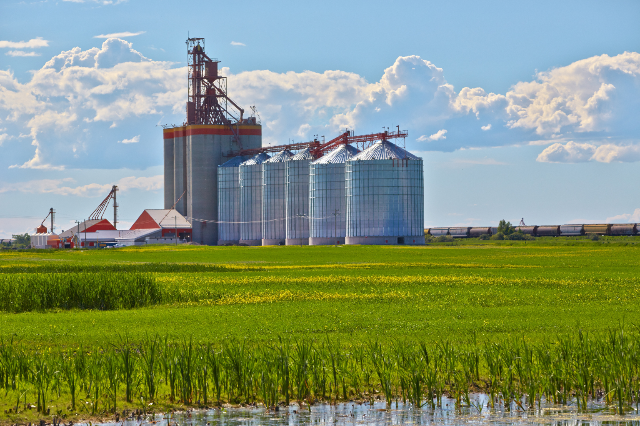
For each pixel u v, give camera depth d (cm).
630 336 5350
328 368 4666
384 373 4512
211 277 12412
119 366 4453
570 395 4512
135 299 8762
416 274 12950
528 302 8419
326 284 10938
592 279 11481
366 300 8744
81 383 4431
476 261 17538
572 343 5003
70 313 7900
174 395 4369
